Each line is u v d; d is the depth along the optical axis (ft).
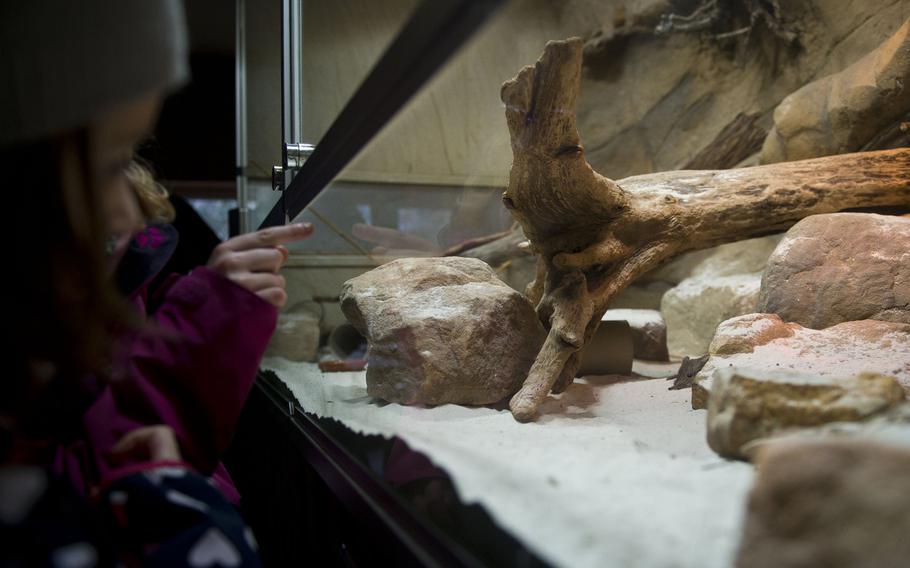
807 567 1.86
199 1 19.15
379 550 3.96
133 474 2.89
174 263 14.12
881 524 1.78
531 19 9.14
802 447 2.03
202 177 22.52
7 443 2.79
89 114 2.12
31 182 2.20
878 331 6.50
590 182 7.50
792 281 7.52
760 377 3.45
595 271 8.20
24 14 2.02
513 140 7.02
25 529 2.44
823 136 12.22
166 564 2.59
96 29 2.06
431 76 2.42
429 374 6.50
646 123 18.19
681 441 4.37
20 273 2.26
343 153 3.90
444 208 10.00
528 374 7.18
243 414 11.50
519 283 11.66
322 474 5.51
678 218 8.55
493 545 2.62
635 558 2.10
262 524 9.71
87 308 2.42
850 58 14.05
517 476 3.12
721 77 17.03
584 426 5.64
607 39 18.02
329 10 7.15
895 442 1.98
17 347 2.40
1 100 2.08
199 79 22.33
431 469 3.41
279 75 10.12
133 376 3.36
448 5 2.05
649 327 11.75
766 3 15.21
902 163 9.61
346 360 7.55
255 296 3.51
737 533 2.07
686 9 17.07
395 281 7.49
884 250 7.12
